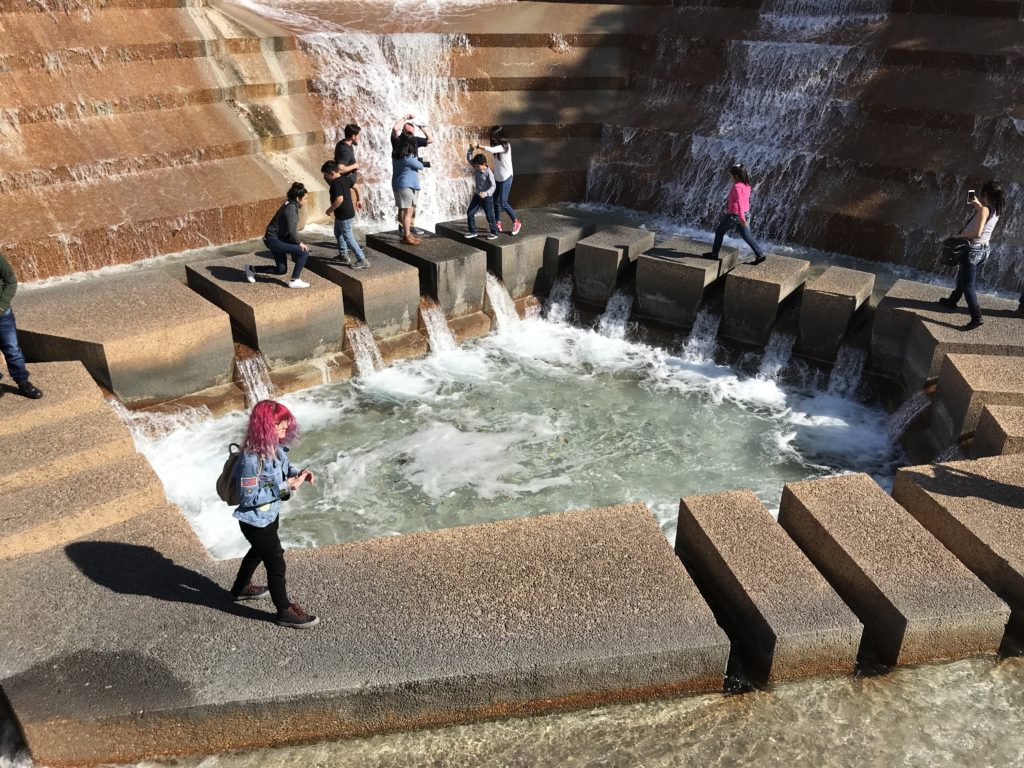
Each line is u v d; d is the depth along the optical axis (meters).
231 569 6.42
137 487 7.13
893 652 6.11
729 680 6.04
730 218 12.02
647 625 5.86
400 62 17.92
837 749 5.54
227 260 11.89
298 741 5.51
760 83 17.33
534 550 6.61
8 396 8.40
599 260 13.04
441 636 5.75
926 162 14.80
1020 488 7.36
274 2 19.48
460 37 18.36
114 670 5.45
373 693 5.39
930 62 15.77
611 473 9.58
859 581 6.40
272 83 16.50
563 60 18.89
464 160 17.50
